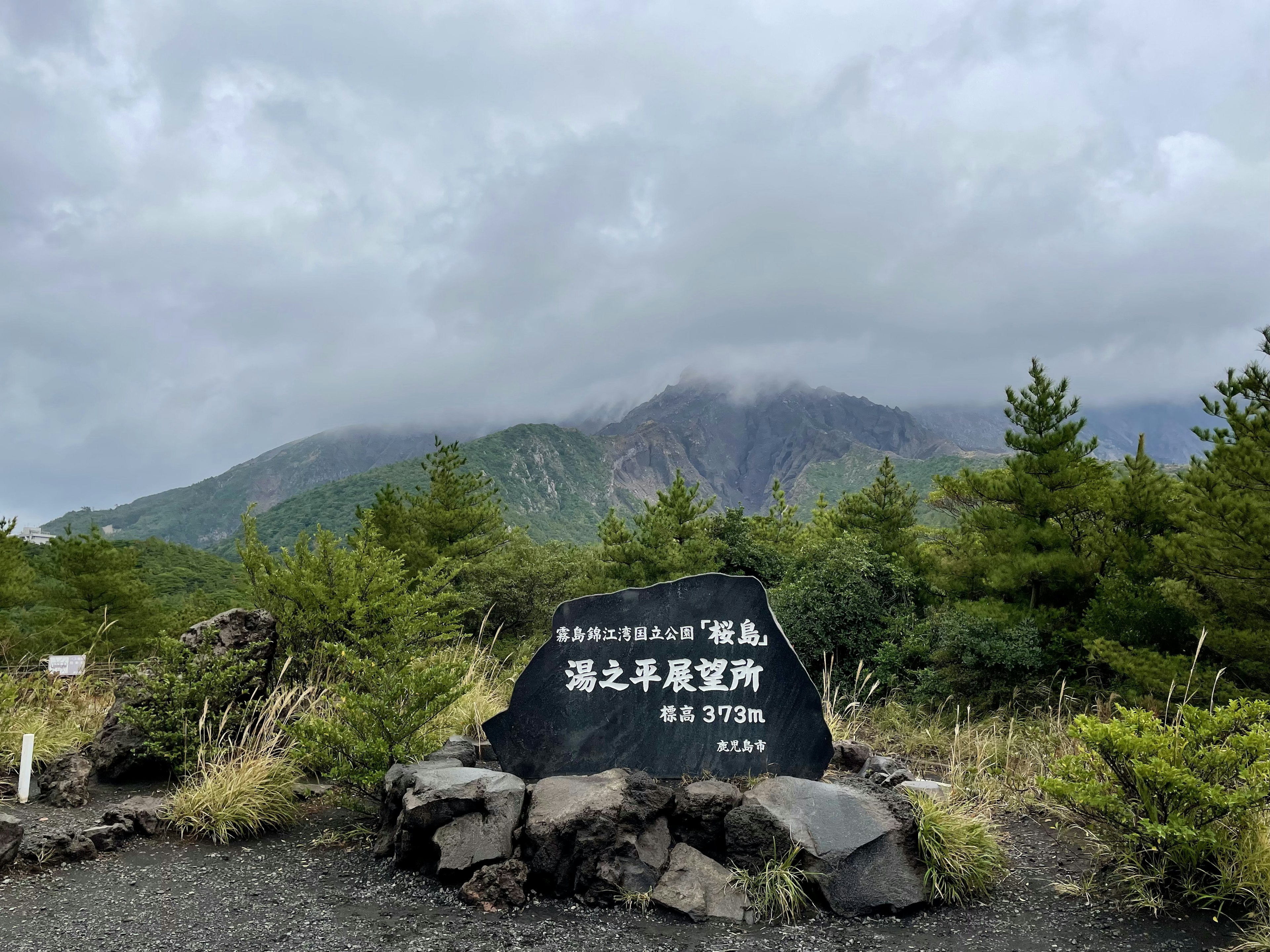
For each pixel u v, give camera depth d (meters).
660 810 5.20
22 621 18.78
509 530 18.62
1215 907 4.69
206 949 4.09
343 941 4.24
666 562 16.16
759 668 6.09
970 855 5.03
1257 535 7.30
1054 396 11.35
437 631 9.84
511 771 6.09
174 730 6.90
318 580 8.87
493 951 4.19
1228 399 8.01
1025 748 7.93
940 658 10.85
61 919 4.39
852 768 7.02
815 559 13.73
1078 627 10.59
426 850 5.20
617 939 4.38
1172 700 8.39
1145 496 10.21
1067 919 4.64
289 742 7.15
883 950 4.31
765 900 4.74
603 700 6.15
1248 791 4.57
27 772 6.32
